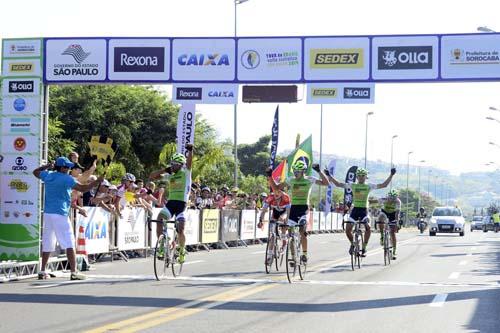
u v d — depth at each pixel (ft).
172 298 36.86
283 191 51.62
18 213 48.85
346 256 72.59
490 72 48.62
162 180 91.45
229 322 29.63
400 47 49.52
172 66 51.11
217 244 87.04
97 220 60.18
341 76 49.98
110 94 137.90
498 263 64.34
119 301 35.47
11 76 50.06
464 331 28.25
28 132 49.21
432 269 57.16
